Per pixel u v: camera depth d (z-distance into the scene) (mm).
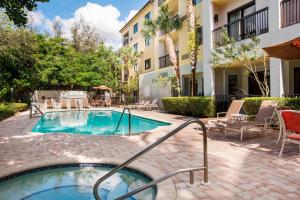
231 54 11945
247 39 13023
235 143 7574
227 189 4102
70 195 4699
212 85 15938
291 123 5605
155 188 4395
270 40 11586
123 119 18406
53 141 8352
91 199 4504
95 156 6340
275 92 11320
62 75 28062
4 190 4988
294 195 3828
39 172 5559
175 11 24781
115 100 34281
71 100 27719
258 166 5238
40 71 26734
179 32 21891
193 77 16969
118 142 8133
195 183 4367
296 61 13078
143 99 29469
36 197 4652
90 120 18422
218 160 5738
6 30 21922
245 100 10812
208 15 16109
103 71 32031
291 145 7051
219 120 9555
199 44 18812
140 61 33469
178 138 8617
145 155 6340
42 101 31078
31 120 15320
